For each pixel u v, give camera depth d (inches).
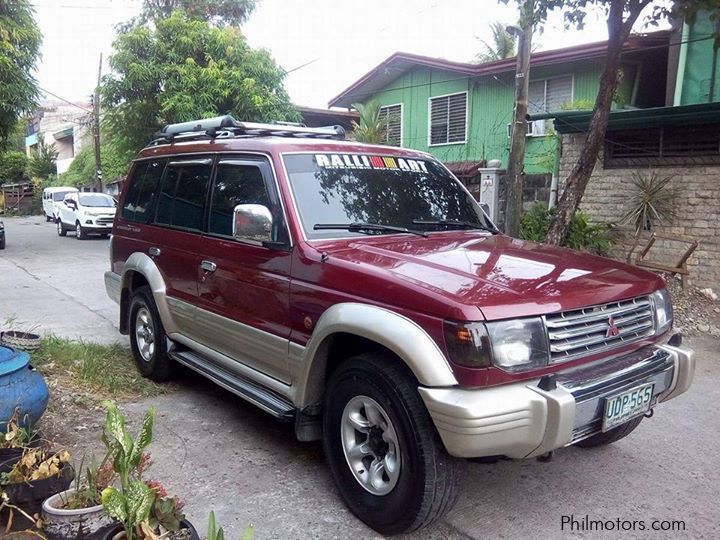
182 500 137.6
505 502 139.6
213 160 182.1
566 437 109.8
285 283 143.8
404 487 117.3
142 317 216.4
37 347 223.5
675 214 380.8
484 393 107.9
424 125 724.7
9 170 1721.2
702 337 299.3
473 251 143.9
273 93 633.0
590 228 390.0
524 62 359.6
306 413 141.9
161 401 198.7
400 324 115.3
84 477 135.3
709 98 454.3
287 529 127.2
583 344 119.4
